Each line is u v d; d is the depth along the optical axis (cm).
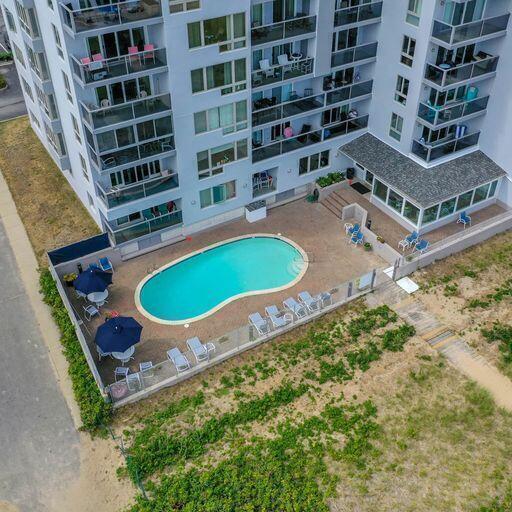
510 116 3909
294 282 3841
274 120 3969
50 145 4603
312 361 3362
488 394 3170
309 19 3653
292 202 4522
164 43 3253
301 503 2703
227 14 3338
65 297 3569
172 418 3070
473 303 3684
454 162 4166
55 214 4347
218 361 3350
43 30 3491
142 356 3375
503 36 3691
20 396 3178
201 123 3678
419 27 3662
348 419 3053
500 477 2805
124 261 3991
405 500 2723
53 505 2731
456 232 4153
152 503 2709
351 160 4572
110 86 3269
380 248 4000
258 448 2925
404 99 4016
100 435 3000
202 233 4216
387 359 3362
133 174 3750
